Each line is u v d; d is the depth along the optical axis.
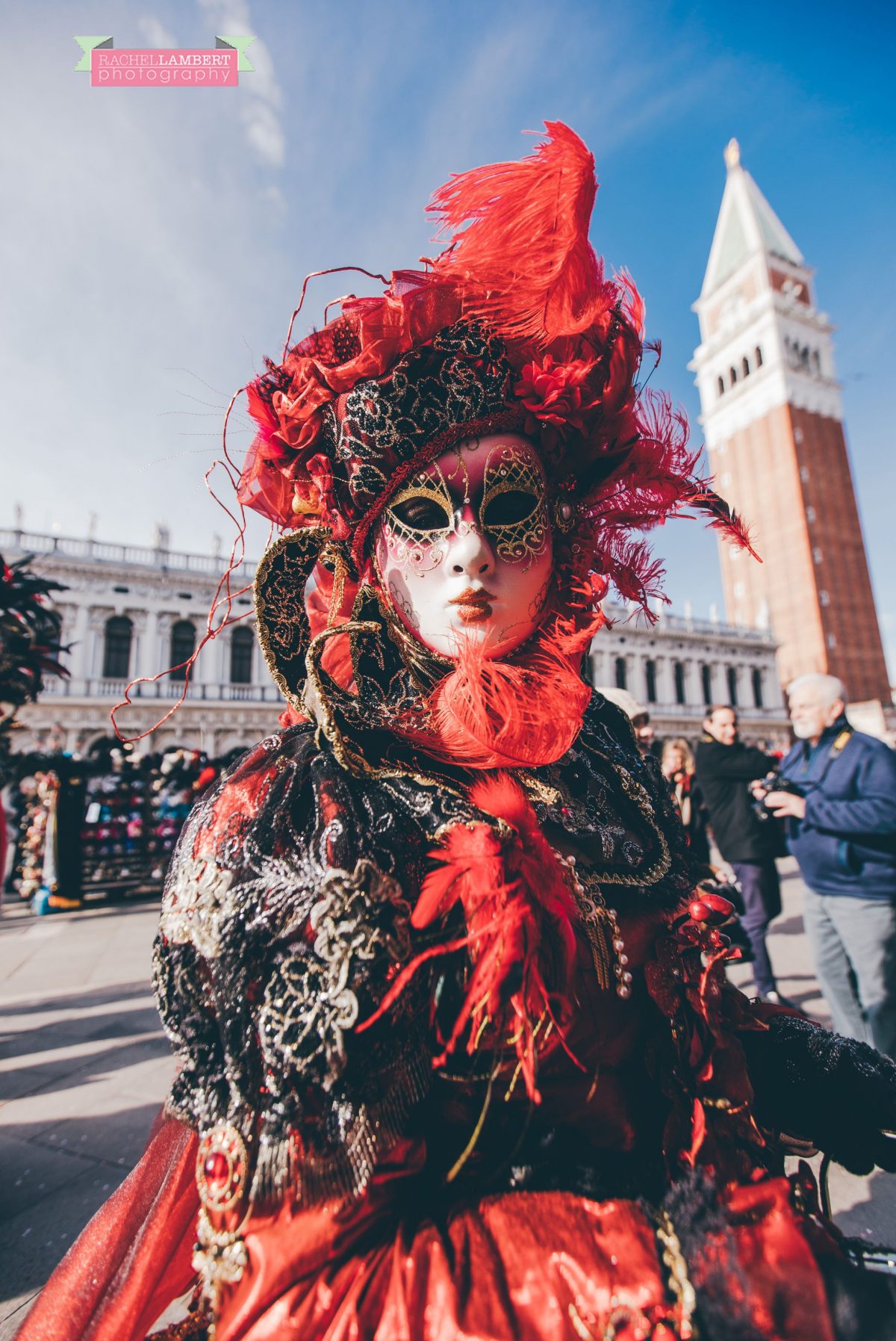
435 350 0.70
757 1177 0.61
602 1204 0.57
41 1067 3.24
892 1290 0.51
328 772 0.63
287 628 0.71
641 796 0.79
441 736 0.66
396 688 0.75
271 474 0.82
